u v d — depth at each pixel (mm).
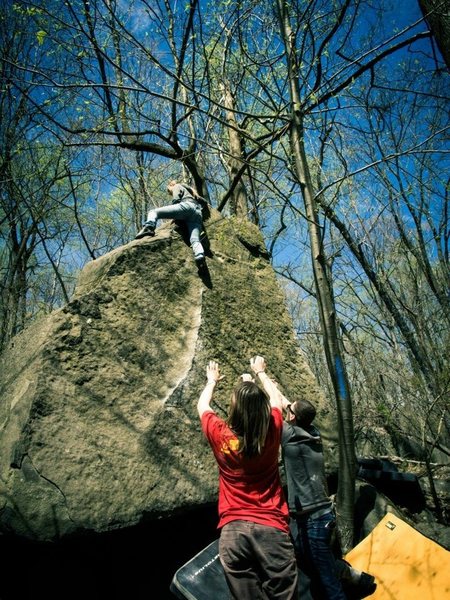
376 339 8461
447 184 7102
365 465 5352
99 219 12109
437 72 6262
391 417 7637
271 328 5289
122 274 4609
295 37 5031
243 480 2541
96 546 3799
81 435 3699
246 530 2400
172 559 4059
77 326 4164
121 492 3609
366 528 4387
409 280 8242
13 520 3283
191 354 4504
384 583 3510
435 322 7512
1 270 12828
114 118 5961
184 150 7461
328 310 4398
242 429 2570
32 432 3553
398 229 8453
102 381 4027
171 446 3973
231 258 5465
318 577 3135
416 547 3609
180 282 4879
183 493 3820
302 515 3254
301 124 4797
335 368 4293
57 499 3410
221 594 2889
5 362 4355
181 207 5094
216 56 8305
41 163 9148
